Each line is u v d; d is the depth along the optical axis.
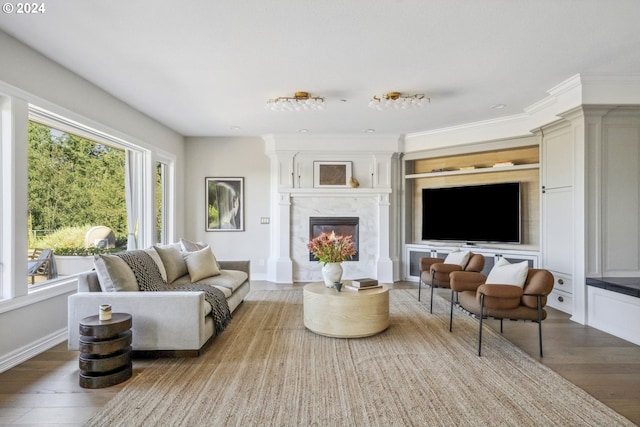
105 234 4.28
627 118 3.68
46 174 3.43
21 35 2.67
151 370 2.56
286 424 1.89
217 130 5.77
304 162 6.12
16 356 2.69
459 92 3.97
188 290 3.24
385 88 3.84
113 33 2.65
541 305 2.83
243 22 2.52
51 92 3.10
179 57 3.07
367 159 6.16
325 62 3.19
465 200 5.61
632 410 2.04
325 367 2.61
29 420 1.94
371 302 3.25
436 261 4.64
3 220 2.69
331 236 3.57
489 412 2.02
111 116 4.02
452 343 3.12
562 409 2.05
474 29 2.62
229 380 2.40
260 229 6.34
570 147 3.96
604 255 3.68
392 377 2.45
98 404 2.10
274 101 4.18
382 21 2.50
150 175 4.98
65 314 3.27
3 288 2.68
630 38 2.76
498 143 5.20
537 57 3.10
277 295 5.01
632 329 3.17
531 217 5.14
